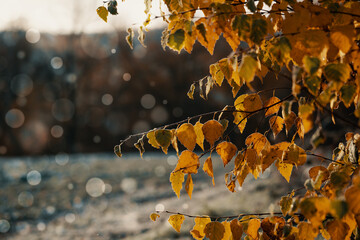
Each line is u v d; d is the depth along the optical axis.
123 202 11.96
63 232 9.07
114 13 1.54
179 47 1.39
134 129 30.45
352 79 1.50
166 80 29.08
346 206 1.09
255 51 1.30
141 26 1.56
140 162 19.70
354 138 1.71
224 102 24.52
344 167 1.62
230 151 1.65
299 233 1.58
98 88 31.33
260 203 7.45
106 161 20.53
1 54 31.66
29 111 31.38
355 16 1.34
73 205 11.96
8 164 20.38
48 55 31.34
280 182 8.57
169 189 13.23
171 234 7.05
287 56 1.31
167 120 29.23
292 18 1.30
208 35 1.48
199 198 10.37
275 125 1.71
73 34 29.86
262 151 1.67
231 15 1.46
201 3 1.50
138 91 30.62
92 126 31.11
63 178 16.09
